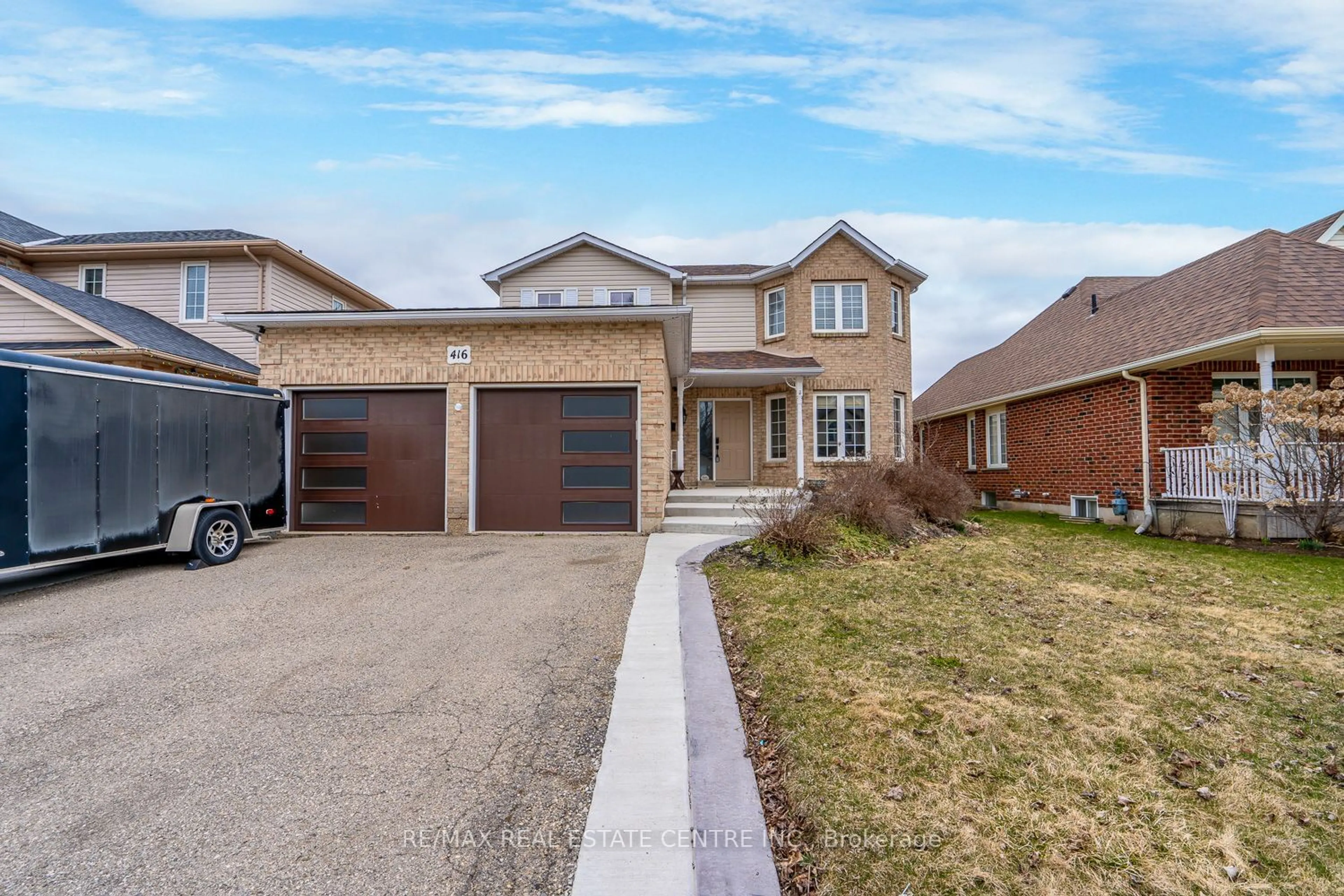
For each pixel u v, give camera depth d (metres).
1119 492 11.38
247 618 5.25
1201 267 12.60
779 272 16.09
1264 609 5.41
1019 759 2.83
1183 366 10.77
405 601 5.76
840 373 15.53
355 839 2.37
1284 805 2.48
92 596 6.01
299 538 9.62
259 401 8.73
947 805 2.48
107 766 2.92
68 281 15.93
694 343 16.94
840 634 4.60
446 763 2.92
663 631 4.72
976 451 17.55
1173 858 2.18
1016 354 18.12
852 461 11.81
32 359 6.18
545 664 4.17
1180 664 4.02
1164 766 2.78
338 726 3.30
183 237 16.92
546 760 2.95
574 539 9.29
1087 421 12.48
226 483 8.12
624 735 3.10
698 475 16.34
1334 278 9.86
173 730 3.27
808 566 6.93
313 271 16.84
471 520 9.91
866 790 2.59
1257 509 9.10
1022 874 2.09
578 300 15.71
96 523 6.65
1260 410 9.49
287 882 2.14
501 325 10.01
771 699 3.51
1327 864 2.14
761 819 2.41
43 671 4.09
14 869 2.22
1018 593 5.92
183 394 7.63
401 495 10.10
